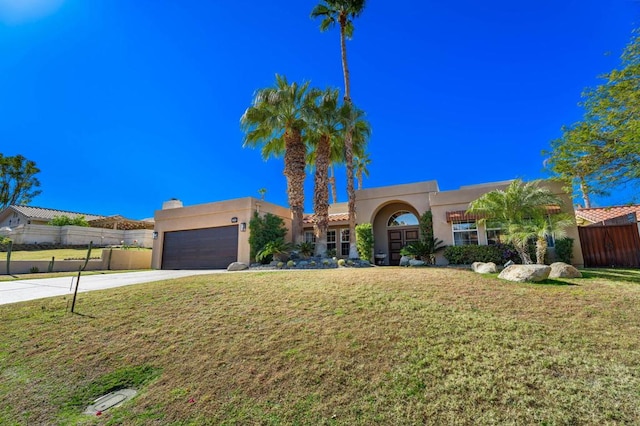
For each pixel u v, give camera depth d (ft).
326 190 67.51
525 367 14.37
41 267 64.90
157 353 18.37
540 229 42.34
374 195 74.69
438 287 29.19
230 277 38.91
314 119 66.33
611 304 22.75
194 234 72.59
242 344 18.67
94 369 17.08
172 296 29.25
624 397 11.97
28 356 18.52
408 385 13.66
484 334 17.97
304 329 20.12
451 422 11.38
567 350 15.79
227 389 14.57
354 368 15.28
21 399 14.73
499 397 12.44
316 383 14.37
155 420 12.87
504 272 33.94
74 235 113.19
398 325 19.83
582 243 52.49
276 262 61.11
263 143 75.15
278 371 15.60
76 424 12.89
